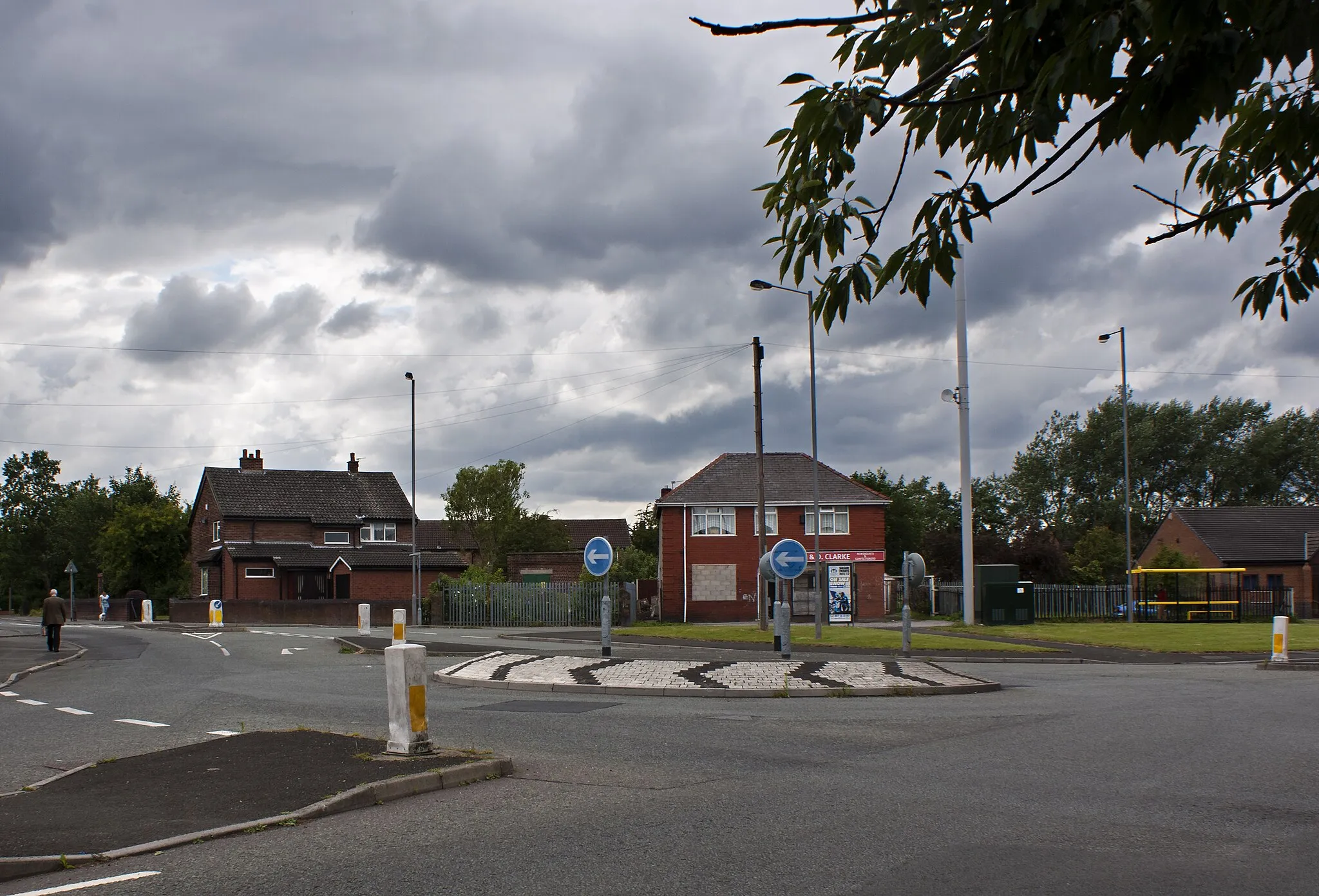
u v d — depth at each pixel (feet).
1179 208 14.20
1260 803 27.50
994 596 130.31
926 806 26.91
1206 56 10.12
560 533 288.92
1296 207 14.15
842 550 178.70
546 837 23.62
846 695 55.26
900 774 31.68
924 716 45.88
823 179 13.30
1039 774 31.68
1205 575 172.86
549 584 166.61
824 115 12.59
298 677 67.21
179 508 254.27
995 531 306.96
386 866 21.30
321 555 210.18
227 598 206.08
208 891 19.80
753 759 34.45
